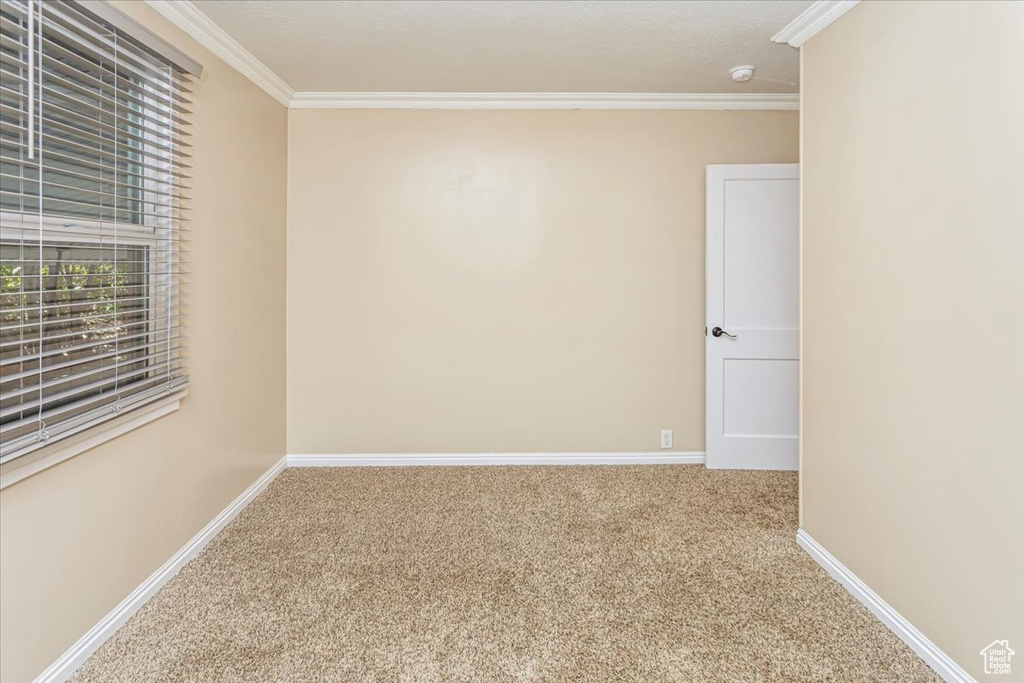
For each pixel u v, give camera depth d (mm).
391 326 3482
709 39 2578
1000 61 1421
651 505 2885
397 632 1836
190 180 2311
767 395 3414
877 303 1916
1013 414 1401
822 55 2244
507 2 2236
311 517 2740
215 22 2377
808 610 1966
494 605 1992
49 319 1631
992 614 1463
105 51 1746
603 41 2604
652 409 3523
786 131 3430
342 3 2232
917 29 1708
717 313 3389
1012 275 1399
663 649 1752
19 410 1433
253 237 2930
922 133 1694
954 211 1576
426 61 2834
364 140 3412
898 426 1816
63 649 1616
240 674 1634
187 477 2295
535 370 3510
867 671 1658
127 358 1999
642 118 3428
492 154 3432
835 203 2160
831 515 2209
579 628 1859
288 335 3461
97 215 1813
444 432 3529
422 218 3449
